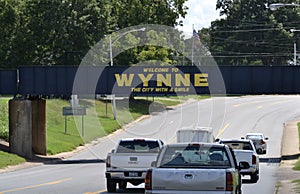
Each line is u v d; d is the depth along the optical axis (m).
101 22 163.38
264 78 103.06
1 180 68.44
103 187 58.41
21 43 158.75
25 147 105.75
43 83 105.19
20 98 108.06
